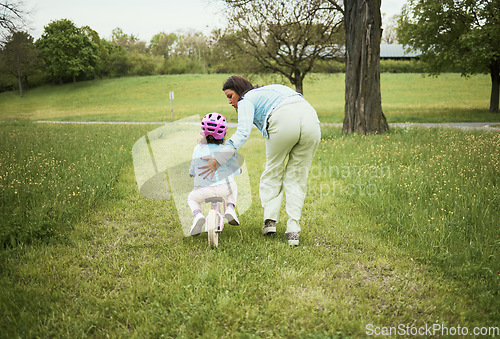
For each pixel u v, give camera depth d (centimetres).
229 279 293
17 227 379
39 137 1117
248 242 376
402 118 2122
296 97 355
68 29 7156
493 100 2342
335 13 1997
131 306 260
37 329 236
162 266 325
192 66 8462
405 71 6150
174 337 235
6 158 698
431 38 2234
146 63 8431
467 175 575
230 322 246
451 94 4106
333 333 234
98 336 232
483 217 399
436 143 872
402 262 330
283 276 303
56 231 390
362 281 303
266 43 2164
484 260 319
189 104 4262
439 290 284
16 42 2112
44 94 6481
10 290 276
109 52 9238
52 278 302
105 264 325
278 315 253
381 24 1162
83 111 3975
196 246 365
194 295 273
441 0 2091
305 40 2136
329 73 2448
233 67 2341
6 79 6825
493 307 256
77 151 825
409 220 412
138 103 4659
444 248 351
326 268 323
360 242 380
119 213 471
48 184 519
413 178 558
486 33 1955
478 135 1004
